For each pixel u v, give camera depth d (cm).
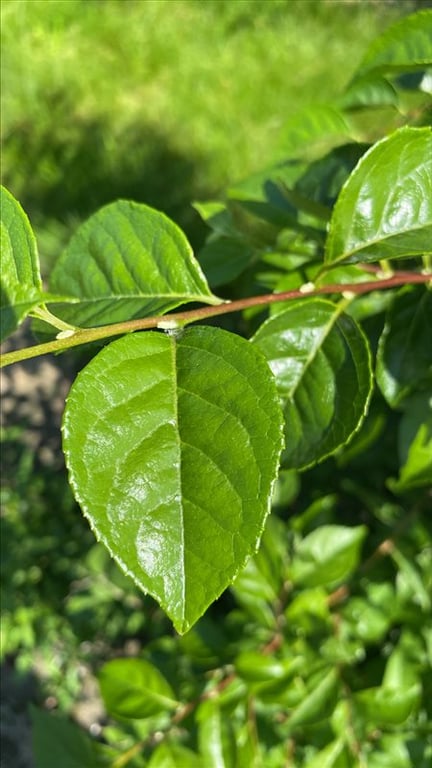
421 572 37
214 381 15
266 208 27
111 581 51
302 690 31
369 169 18
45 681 58
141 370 15
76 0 86
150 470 14
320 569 35
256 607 35
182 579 13
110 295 18
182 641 34
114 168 78
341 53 82
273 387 14
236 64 82
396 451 45
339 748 31
